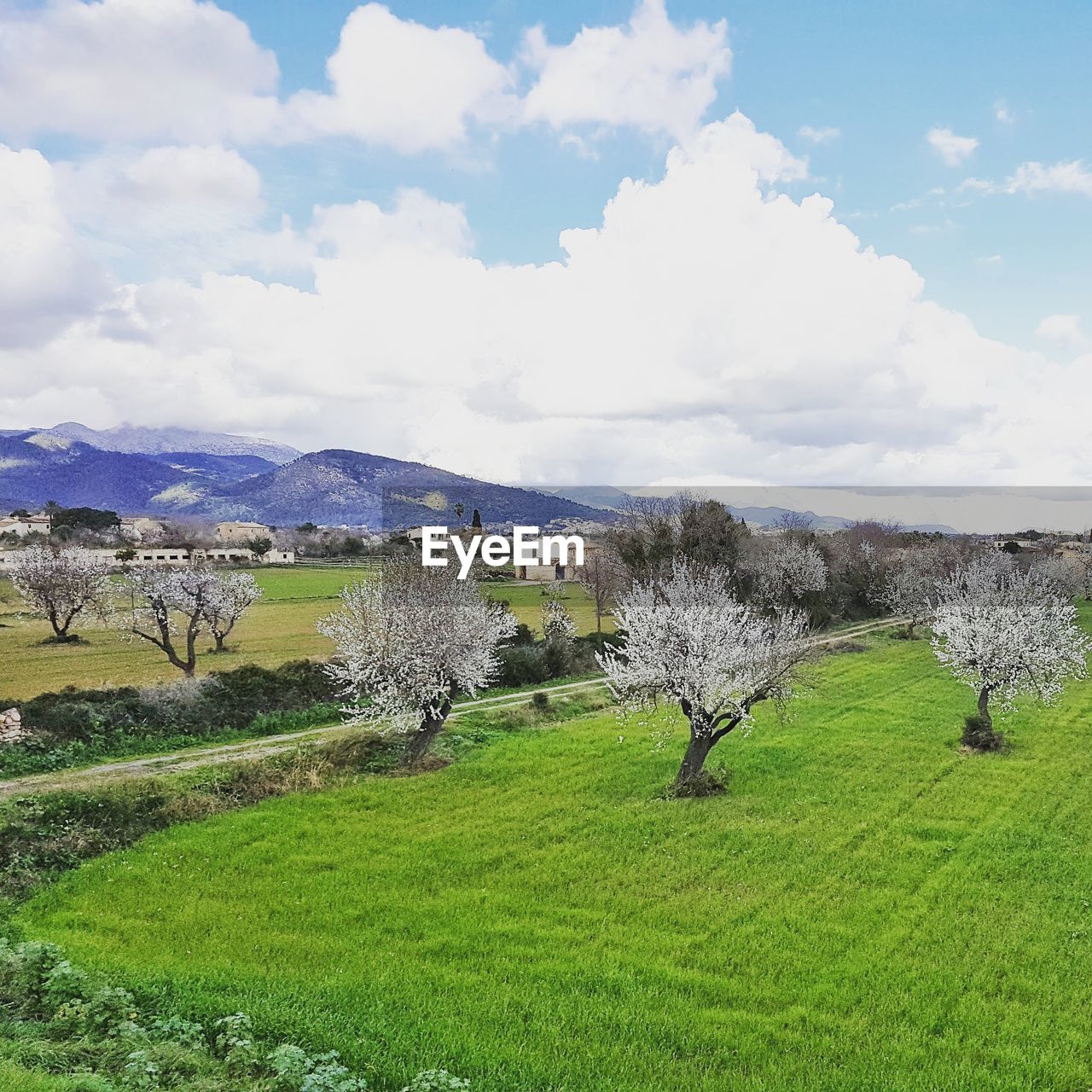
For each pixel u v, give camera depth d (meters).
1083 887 25.64
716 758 40.16
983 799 34.31
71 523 187.50
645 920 23.58
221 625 76.12
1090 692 56.91
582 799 34.16
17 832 28.03
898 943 22.20
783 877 26.42
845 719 48.34
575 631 73.69
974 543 134.88
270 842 29.34
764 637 38.00
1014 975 20.53
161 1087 13.85
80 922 22.81
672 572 76.25
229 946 21.42
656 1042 17.61
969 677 57.78
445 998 18.88
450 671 39.94
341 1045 16.39
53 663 62.16
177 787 33.44
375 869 27.03
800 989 19.89
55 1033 15.68
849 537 123.75
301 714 47.25
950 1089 16.23
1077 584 115.81
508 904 24.44
